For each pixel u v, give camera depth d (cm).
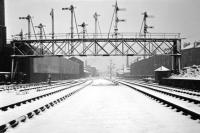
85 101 1467
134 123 764
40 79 4900
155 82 4250
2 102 1448
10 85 3306
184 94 1830
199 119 766
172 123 746
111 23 3550
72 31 3694
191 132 625
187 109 865
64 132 656
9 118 842
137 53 3481
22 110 1039
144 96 1783
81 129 690
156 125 723
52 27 3744
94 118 869
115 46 3472
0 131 623
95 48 3491
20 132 654
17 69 4000
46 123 780
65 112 1016
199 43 5591
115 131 659
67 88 2759
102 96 1823
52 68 5997
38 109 987
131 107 1161
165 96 1688
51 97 1691
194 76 2997
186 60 5525
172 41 3541
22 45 3881
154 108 1107
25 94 2062
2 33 3969
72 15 3712
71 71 9188
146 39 3491
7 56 3956
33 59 4381
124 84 4078
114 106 1208
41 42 3591
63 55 3509
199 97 1583
